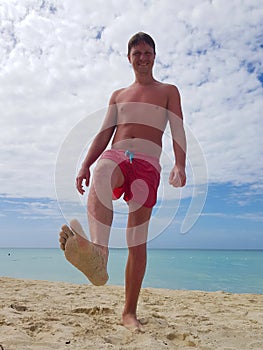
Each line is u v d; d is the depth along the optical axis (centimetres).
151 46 254
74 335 227
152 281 892
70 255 183
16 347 196
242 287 797
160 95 251
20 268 1271
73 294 439
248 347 219
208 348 212
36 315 290
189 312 343
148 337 225
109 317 287
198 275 1088
